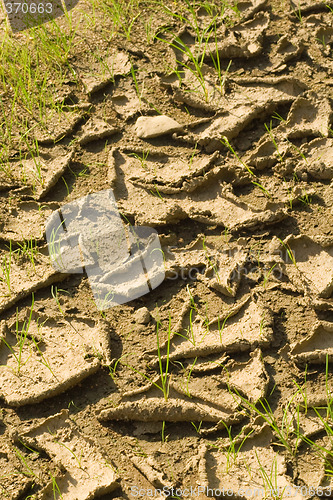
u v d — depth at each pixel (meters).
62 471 1.42
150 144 1.77
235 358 1.51
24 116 1.84
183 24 1.97
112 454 1.43
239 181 1.69
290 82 1.81
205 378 1.49
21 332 1.54
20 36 1.99
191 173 1.70
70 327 1.55
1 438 1.45
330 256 1.60
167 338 1.53
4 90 1.89
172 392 1.48
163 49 1.93
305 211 1.66
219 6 2.00
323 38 1.91
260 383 1.47
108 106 1.84
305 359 1.49
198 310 1.56
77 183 1.73
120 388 1.49
